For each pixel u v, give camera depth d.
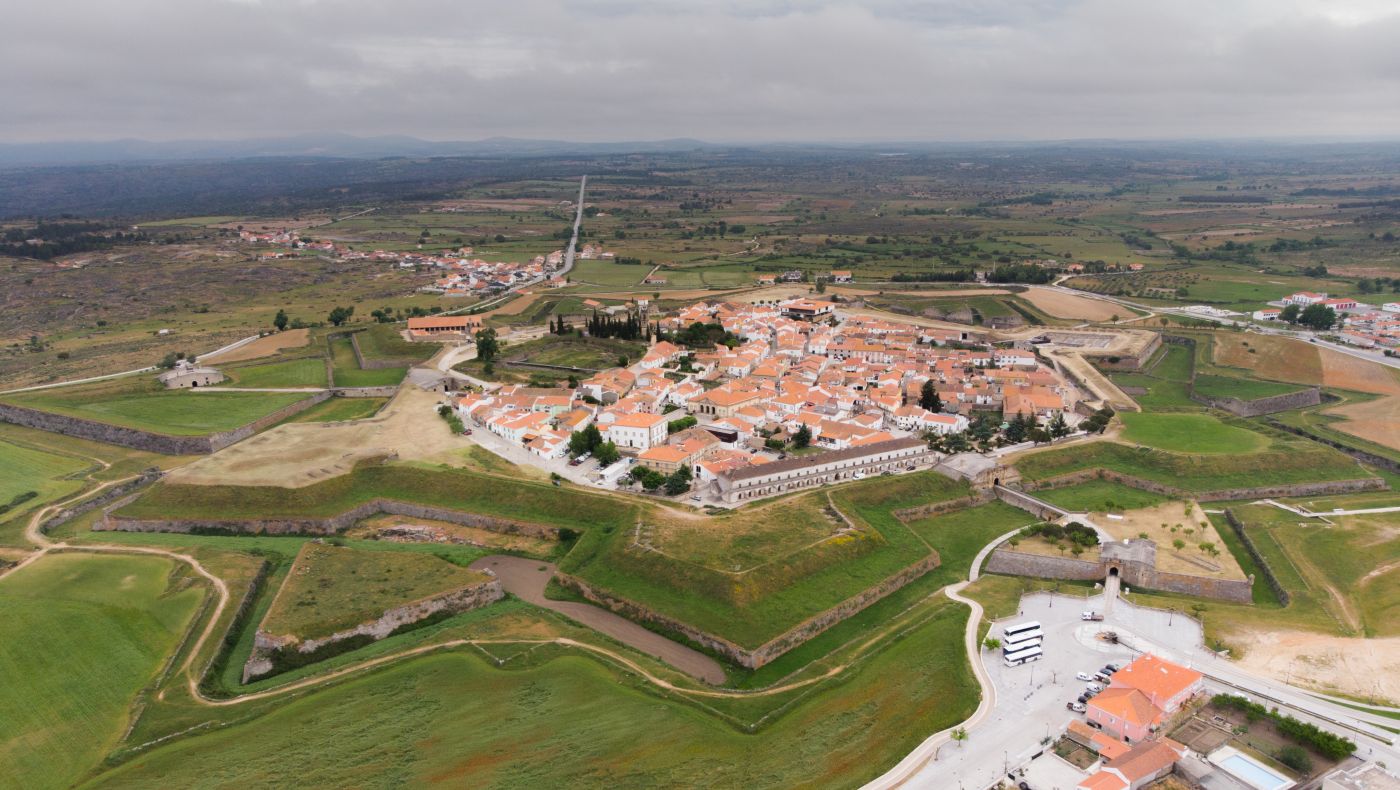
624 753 117.19
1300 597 159.88
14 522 195.38
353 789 111.00
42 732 123.38
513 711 126.62
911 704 127.38
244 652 146.25
